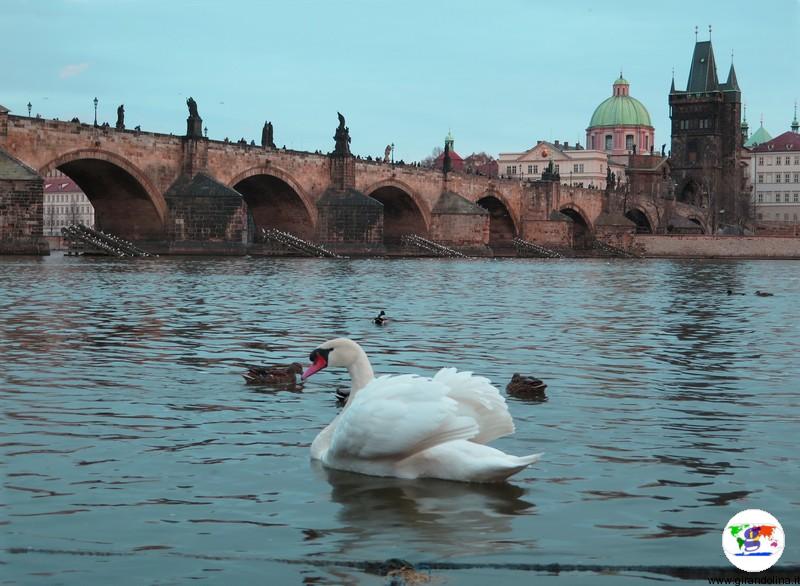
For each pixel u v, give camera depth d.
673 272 112.56
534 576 11.82
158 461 16.98
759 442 18.72
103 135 126.25
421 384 15.85
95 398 22.61
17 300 49.97
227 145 142.25
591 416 21.06
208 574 11.85
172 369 26.98
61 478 15.91
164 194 135.50
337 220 158.88
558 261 165.50
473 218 184.62
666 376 26.70
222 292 59.00
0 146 114.25
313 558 12.38
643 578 11.80
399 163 175.62
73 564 12.16
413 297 58.41
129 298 52.53
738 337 37.03
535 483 15.73
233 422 20.16
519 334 37.22
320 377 25.80
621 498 14.99
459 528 13.55
